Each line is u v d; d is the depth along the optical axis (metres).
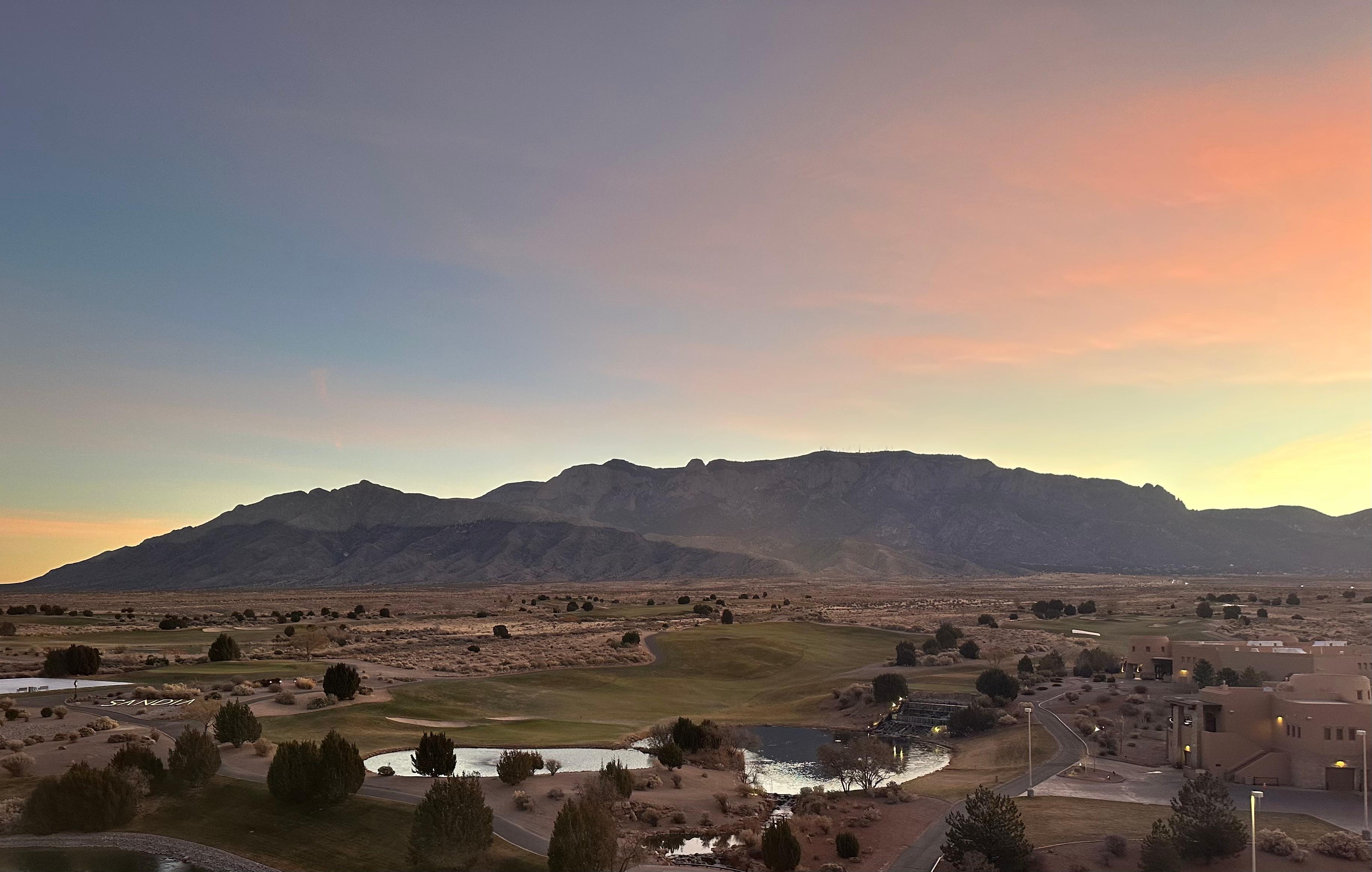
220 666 133.62
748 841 66.81
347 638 181.88
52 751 78.12
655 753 94.19
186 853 58.78
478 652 165.50
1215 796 65.25
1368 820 68.50
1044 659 143.12
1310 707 79.44
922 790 83.44
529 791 73.19
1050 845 64.31
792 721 126.81
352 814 64.56
